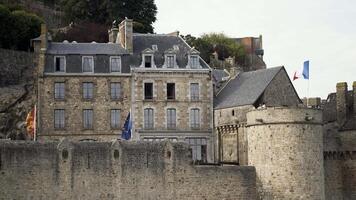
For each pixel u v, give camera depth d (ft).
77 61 232.12
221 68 375.86
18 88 259.60
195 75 237.25
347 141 237.04
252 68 430.20
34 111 224.33
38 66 230.27
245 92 235.20
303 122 198.08
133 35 246.47
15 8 322.34
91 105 230.48
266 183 198.80
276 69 237.04
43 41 231.30
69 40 311.68
